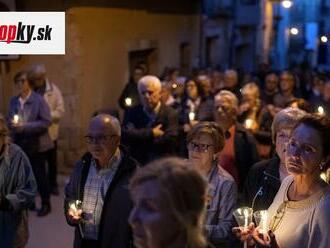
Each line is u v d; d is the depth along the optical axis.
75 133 7.75
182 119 6.39
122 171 2.86
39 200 6.57
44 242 5.28
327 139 2.14
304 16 26.88
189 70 12.06
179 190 1.38
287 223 2.25
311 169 2.15
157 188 1.38
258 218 2.34
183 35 11.67
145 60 10.36
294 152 2.17
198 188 1.41
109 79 8.53
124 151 3.01
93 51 8.02
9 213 3.55
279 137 2.86
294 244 2.20
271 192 2.94
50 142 5.96
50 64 7.69
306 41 27.05
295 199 2.27
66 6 7.53
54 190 6.73
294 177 2.31
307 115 2.25
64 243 5.27
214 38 15.66
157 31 10.27
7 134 3.53
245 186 3.17
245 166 4.12
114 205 2.83
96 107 8.18
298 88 8.56
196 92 7.58
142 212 1.40
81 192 2.99
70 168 7.81
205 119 5.36
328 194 2.16
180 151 5.14
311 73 10.45
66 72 7.68
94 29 8.02
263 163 3.12
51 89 6.52
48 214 6.01
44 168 5.95
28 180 3.57
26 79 5.83
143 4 9.59
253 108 5.72
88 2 7.82
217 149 2.96
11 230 3.57
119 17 8.76
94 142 2.89
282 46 24.39
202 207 1.42
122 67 8.93
